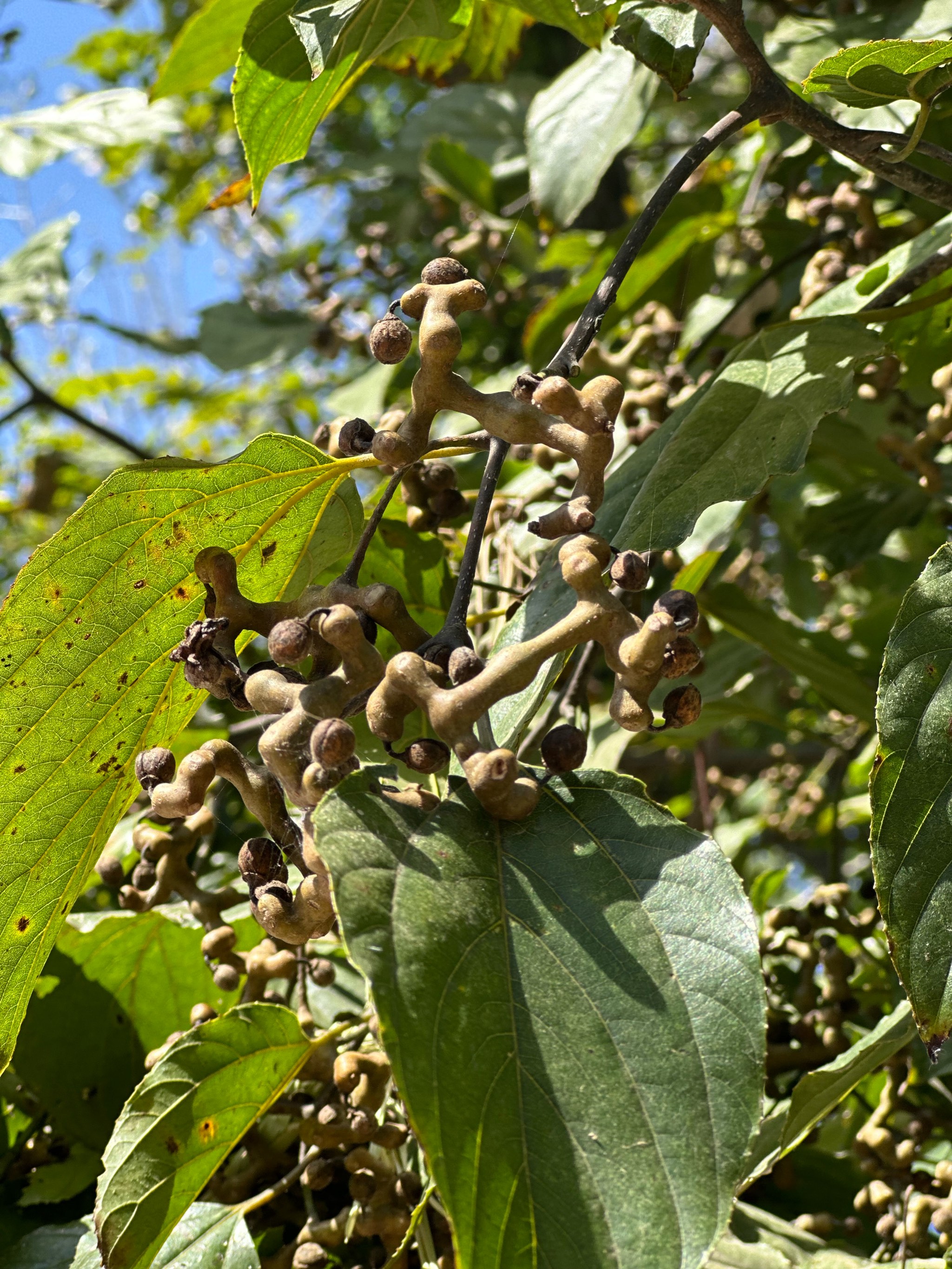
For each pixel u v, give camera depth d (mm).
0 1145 442
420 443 240
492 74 598
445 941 204
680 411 382
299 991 369
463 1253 185
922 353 475
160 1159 302
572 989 206
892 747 271
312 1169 346
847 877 1013
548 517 222
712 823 718
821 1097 335
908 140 343
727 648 678
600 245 831
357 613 234
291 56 382
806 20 524
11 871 306
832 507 662
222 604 245
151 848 383
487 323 1017
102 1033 444
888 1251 385
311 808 218
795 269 645
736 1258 385
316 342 903
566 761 220
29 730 297
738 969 207
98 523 281
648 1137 195
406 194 1150
